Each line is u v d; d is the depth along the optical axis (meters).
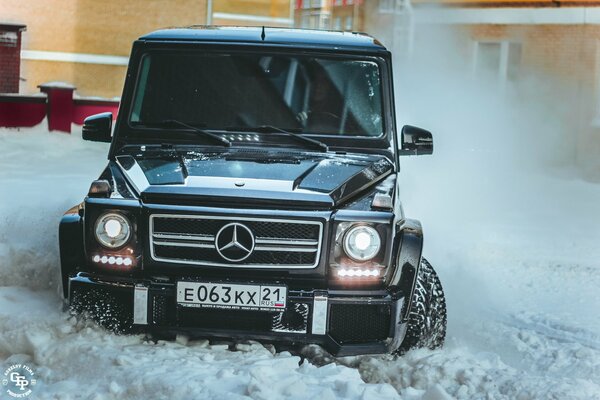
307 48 7.21
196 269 5.89
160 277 5.93
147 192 5.93
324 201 5.92
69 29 29.39
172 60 7.16
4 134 22.62
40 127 24.06
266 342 6.16
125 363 5.58
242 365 5.64
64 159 20.06
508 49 27.91
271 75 7.13
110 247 5.93
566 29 26.98
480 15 28.17
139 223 5.91
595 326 8.20
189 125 6.96
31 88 29.03
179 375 5.40
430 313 6.46
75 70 29.58
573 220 15.87
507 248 11.98
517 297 9.22
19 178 16.33
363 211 5.96
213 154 6.63
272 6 32.56
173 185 5.99
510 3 27.70
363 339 6.01
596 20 26.59
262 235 5.88
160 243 5.89
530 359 7.10
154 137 6.92
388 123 7.05
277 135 6.93
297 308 5.88
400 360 6.24
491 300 9.01
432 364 6.00
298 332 5.89
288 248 5.88
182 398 5.14
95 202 5.95
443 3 28.77
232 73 7.13
